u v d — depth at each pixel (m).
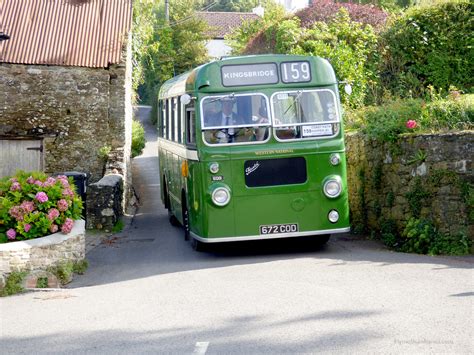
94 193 18.03
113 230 17.95
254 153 12.84
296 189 12.90
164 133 19.27
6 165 21.42
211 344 7.05
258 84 13.02
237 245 14.86
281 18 29.69
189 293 9.80
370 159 15.06
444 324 7.34
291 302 8.73
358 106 20.75
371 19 25.72
